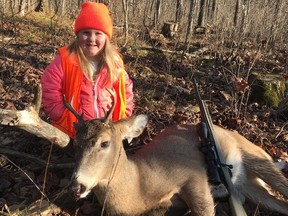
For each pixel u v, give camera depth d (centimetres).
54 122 142
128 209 116
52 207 122
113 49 144
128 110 150
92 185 103
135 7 395
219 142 133
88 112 141
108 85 142
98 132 104
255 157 137
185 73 249
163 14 501
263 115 191
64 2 451
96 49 139
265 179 136
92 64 142
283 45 330
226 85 224
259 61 265
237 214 116
